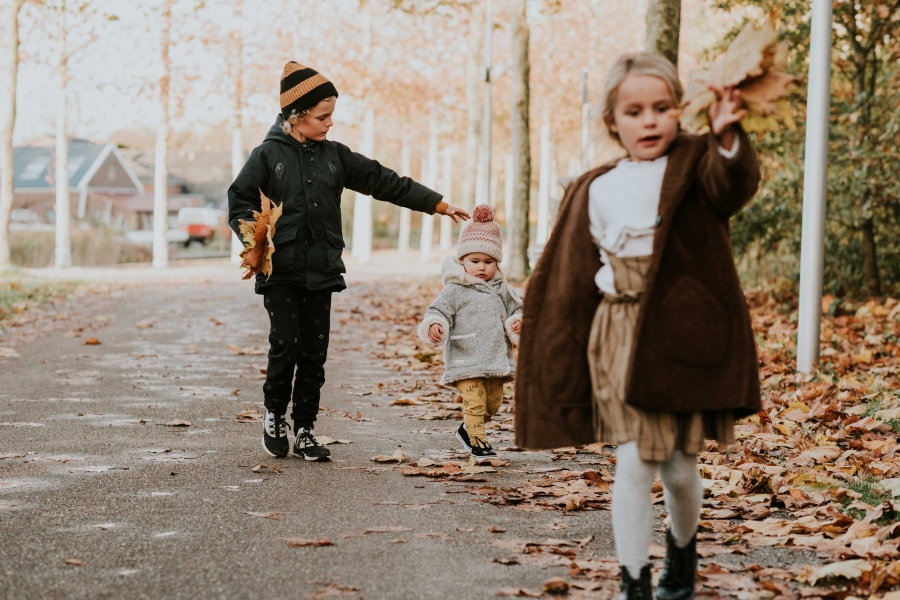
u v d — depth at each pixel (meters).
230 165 78.88
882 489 4.22
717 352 2.62
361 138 33.75
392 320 13.38
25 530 3.60
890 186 11.15
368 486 4.48
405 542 3.54
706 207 2.67
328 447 5.47
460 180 55.88
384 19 29.27
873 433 5.50
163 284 20.45
